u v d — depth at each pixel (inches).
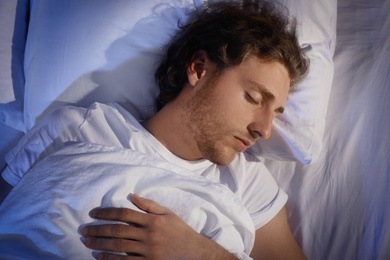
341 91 48.2
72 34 43.1
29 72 44.6
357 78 48.6
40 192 33.2
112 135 39.1
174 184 35.3
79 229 32.3
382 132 45.3
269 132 38.7
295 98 43.3
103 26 43.0
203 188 35.8
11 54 47.8
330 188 44.1
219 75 39.3
